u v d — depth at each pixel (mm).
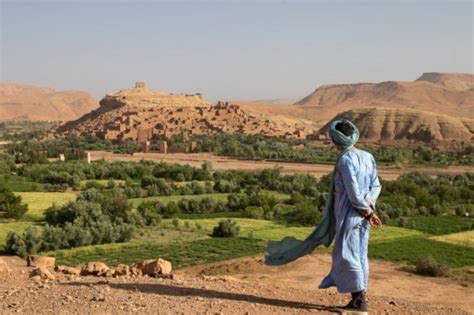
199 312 11461
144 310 11461
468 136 197000
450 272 47062
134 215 64438
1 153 139250
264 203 76812
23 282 14289
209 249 53219
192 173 102500
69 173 99312
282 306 12359
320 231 12547
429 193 89500
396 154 145500
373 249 55250
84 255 50500
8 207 66188
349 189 11781
